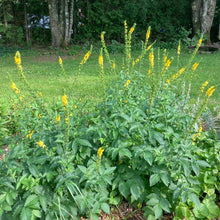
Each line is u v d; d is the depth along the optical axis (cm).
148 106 254
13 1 1324
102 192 221
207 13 1316
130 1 1362
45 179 199
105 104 245
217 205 233
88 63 998
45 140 220
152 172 217
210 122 322
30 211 176
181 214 213
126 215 226
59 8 1341
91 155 234
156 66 783
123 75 325
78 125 241
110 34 1370
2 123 333
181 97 296
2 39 1370
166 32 1396
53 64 1008
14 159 201
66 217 192
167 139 233
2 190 183
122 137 233
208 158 260
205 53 1153
